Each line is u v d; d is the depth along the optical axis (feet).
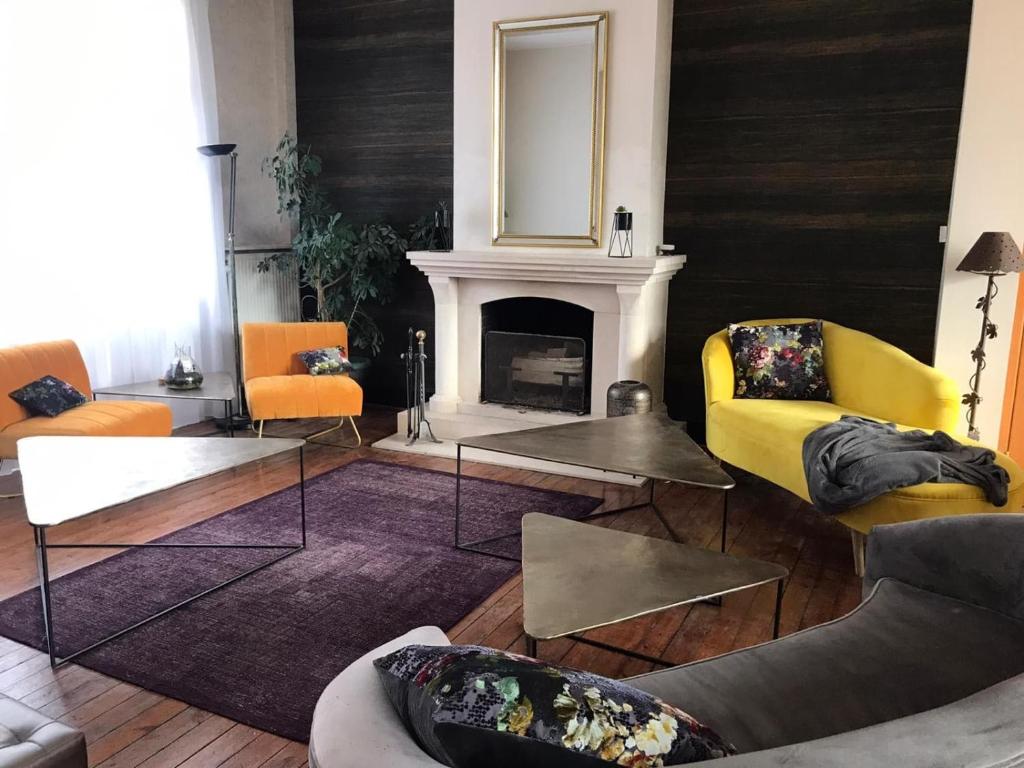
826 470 10.02
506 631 8.85
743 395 13.42
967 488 9.26
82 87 14.28
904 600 6.62
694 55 15.15
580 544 8.16
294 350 16.05
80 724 7.13
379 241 17.12
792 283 15.19
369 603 9.39
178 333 16.72
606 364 15.47
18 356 12.50
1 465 13.75
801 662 5.71
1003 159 12.73
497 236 16.12
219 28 17.53
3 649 8.32
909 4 13.51
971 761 3.20
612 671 8.12
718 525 11.98
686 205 15.74
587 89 14.87
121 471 9.39
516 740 3.42
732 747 3.81
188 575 10.07
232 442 10.72
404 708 3.93
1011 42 12.37
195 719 7.22
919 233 14.06
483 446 10.56
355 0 18.08
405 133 18.17
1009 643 5.99
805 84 14.47
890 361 12.21
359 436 15.94
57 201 14.01
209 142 16.96
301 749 6.84
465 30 15.64
